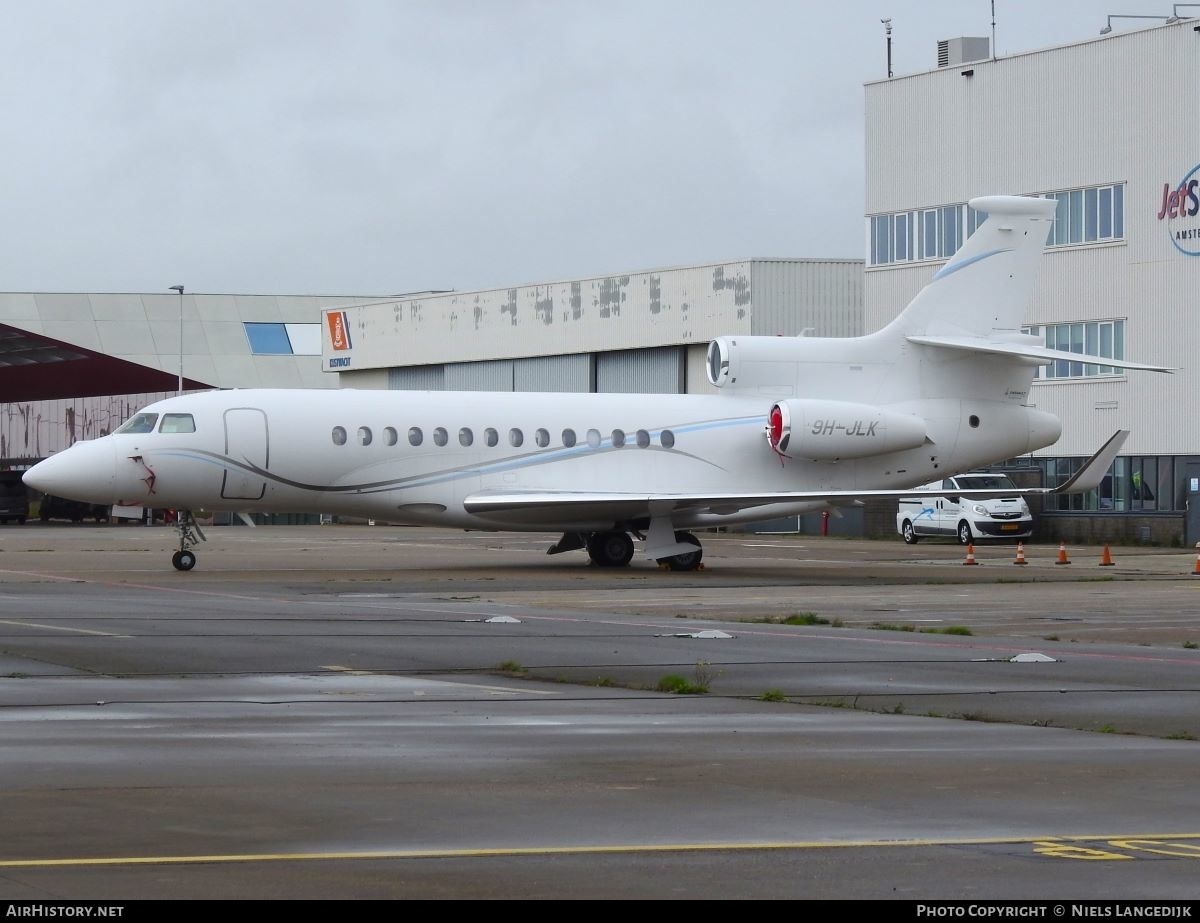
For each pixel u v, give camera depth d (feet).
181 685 86.17
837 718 77.00
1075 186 293.43
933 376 208.64
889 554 256.73
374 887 42.63
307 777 59.21
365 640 109.29
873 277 329.11
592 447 198.59
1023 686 89.45
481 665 96.37
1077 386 294.46
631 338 367.45
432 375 431.84
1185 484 277.85
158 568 203.10
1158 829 51.21
